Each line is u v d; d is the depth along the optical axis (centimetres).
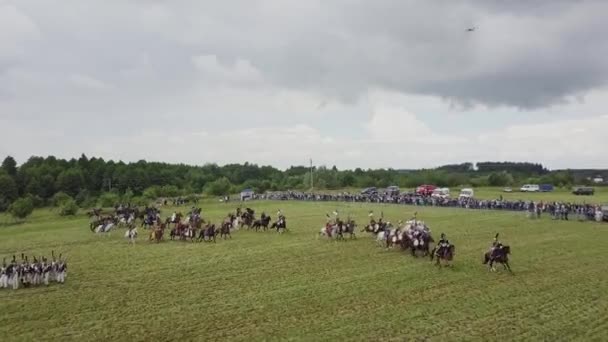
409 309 3158
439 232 6362
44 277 3862
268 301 3366
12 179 14025
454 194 13862
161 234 5934
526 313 3056
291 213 9138
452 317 3000
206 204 11656
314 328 2838
